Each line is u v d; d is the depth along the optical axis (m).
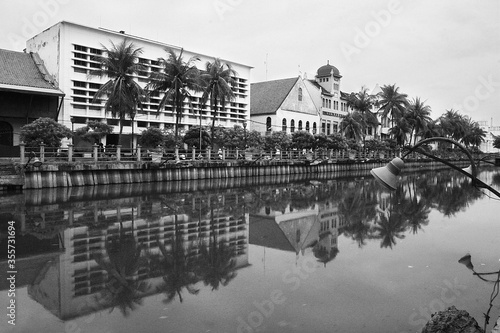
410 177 48.38
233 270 10.30
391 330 6.84
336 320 7.24
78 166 26.47
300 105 60.72
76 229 14.94
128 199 22.78
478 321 7.14
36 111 33.56
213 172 36.41
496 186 34.84
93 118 37.03
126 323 7.12
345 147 51.25
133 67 31.38
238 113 51.25
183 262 11.01
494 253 11.98
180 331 6.82
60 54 34.81
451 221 17.55
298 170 46.91
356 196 26.88
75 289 8.89
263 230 15.41
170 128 40.81
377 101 65.00
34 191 23.81
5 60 34.38
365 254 11.95
